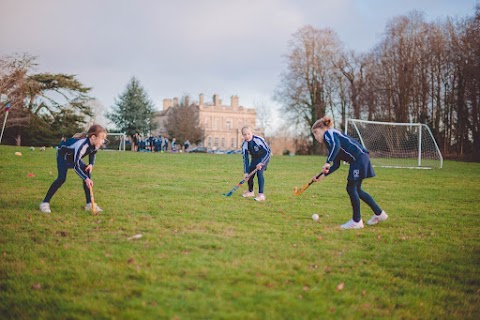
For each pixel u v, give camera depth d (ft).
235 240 17.52
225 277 13.29
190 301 11.64
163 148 158.20
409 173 55.11
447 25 133.28
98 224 19.98
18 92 122.42
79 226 19.57
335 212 25.11
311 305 11.73
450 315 11.75
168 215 22.34
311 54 151.74
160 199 27.58
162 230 18.89
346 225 20.97
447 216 24.94
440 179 47.52
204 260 14.79
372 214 24.81
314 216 22.50
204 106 276.82
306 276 13.78
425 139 93.61
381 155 98.53
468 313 11.96
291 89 153.38
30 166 46.57
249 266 14.34
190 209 24.11
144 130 190.90
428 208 27.63
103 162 57.98
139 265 14.19
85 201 26.27
